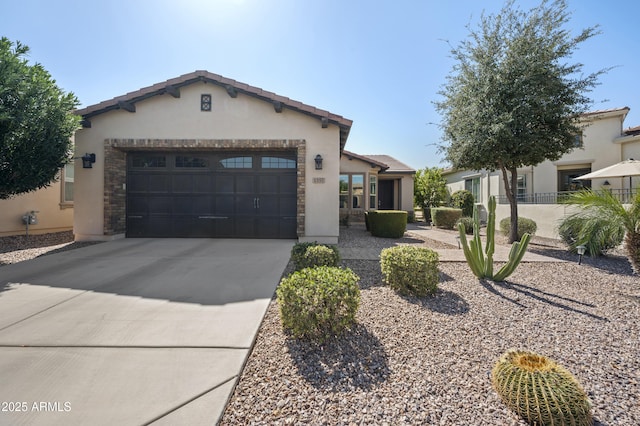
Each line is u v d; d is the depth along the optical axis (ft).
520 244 16.78
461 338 10.66
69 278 17.37
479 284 16.94
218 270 19.33
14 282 16.58
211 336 10.39
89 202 30.55
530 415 6.63
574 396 6.55
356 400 7.37
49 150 24.12
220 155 32.37
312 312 9.99
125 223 32.55
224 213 32.42
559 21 26.17
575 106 27.09
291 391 7.67
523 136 26.13
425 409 7.07
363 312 12.81
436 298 14.65
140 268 19.74
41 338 10.16
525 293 15.48
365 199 54.70
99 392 7.51
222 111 30.35
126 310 12.64
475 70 28.53
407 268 14.93
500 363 7.80
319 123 30.09
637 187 17.12
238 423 6.59
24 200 33.27
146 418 6.66
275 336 10.59
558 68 26.58
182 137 30.35
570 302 14.26
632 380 8.35
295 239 31.99
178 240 31.12
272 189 32.30
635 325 11.82
